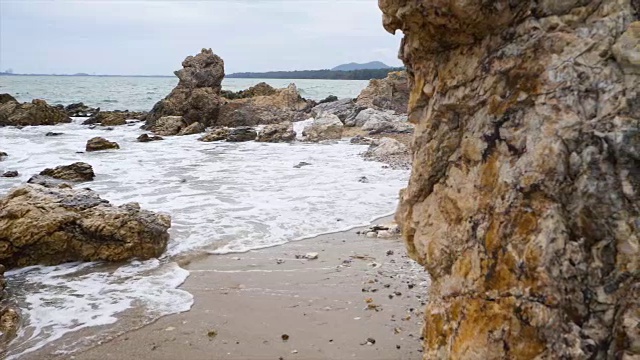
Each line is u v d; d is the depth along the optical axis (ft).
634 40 7.45
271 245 26.81
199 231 29.09
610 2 8.19
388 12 10.32
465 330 8.86
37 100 100.42
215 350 15.56
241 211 33.81
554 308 7.36
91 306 19.07
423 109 11.39
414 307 18.30
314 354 15.07
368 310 18.12
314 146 70.95
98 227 24.22
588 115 7.73
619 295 7.23
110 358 15.25
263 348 15.58
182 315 18.19
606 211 7.38
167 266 23.56
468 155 9.76
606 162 7.44
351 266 23.25
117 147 67.62
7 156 58.75
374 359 14.58
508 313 7.94
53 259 23.80
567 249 7.50
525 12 8.77
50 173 44.80
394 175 47.19
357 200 37.32
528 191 8.02
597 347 7.16
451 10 8.82
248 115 100.48
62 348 15.88
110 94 237.04
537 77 8.39
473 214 9.30
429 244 10.64
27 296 20.07
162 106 98.17
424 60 10.83
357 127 87.92
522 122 8.51
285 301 19.24
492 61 9.15
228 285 21.09
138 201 36.32
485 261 8.68
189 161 57.00
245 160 57.77
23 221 23.62
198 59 103.76
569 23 8.45
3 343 16.25
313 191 40.34
